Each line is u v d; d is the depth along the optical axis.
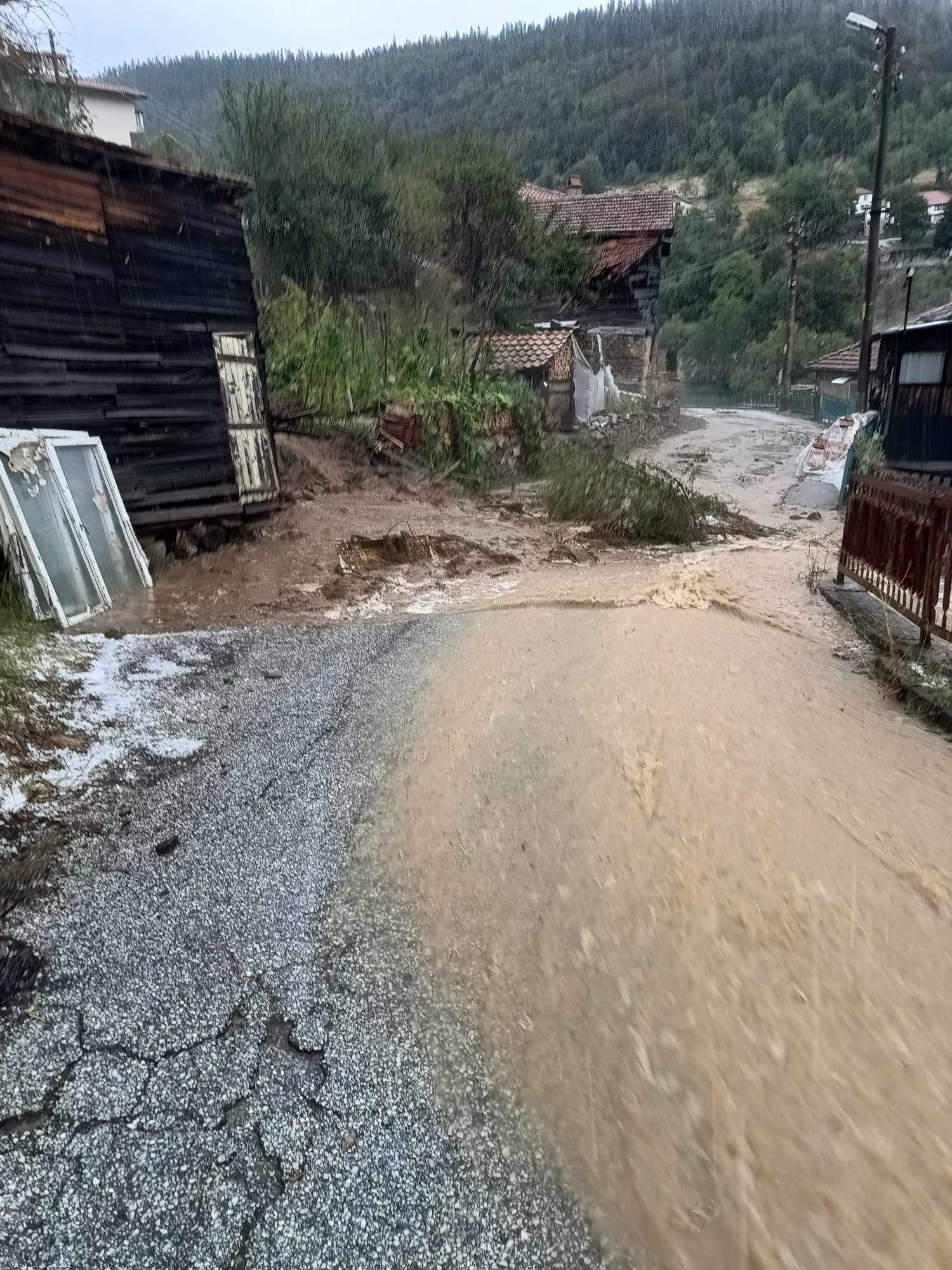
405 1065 2.31
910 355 17.86
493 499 13.18
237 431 9.61
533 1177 1.98
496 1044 2.36
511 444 16.30
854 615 6.73
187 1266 1.80
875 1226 1.78
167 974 2.65
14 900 2.97
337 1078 2.28
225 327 9.38
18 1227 1.88
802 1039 2.28
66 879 3.11
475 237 25.58
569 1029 2.38
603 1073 2.22
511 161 25.75
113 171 7.80
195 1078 2.28
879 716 4.79
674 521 11.01
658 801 3.50
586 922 2.81
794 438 28.12
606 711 4.49
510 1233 1.85
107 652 5.62
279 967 2.69
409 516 11.15
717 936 2.70
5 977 2.62
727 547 10.59
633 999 2.46
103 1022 2.47
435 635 6.09
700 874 3.01
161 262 8.44
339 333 15.07
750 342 58.00
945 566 5.45
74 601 6.42
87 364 7.64
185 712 4.67
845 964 2.57
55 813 3.55
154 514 8.40
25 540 5.91
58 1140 2.10
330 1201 1.94
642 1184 1.92
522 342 21.80
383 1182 1.98
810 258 58.62
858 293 56.25
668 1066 2.22
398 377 15.45
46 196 7.18
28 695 4.60
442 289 24.42
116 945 2.78
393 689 5.00
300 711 4.68
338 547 9.09
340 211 20.12
